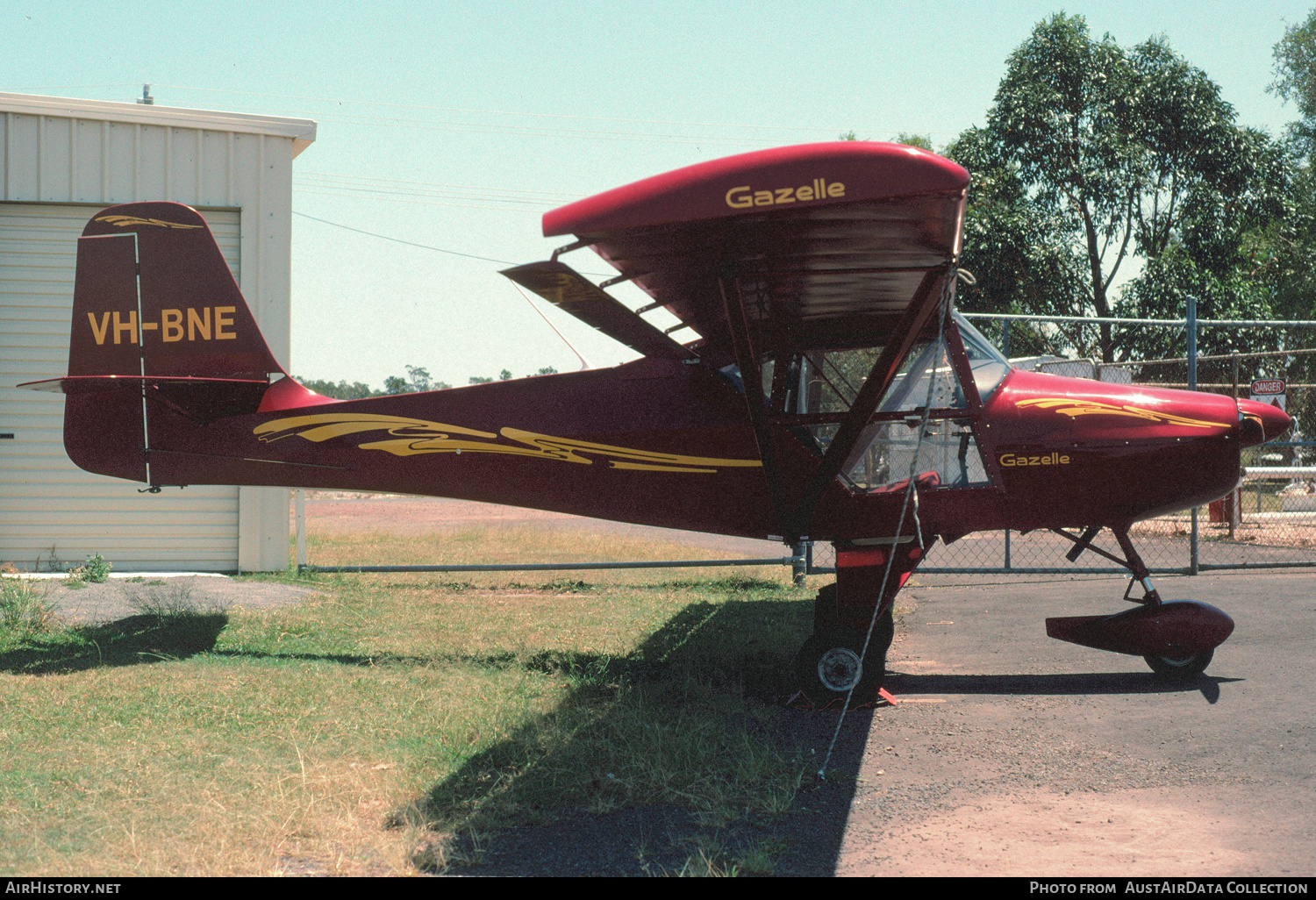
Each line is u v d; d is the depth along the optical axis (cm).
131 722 422
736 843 305
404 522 1894
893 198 332
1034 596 806
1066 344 2230
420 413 577
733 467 534
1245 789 350
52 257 914
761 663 570
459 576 959
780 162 336
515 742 389
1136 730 430
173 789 336
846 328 513
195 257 596
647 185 346
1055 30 2339
